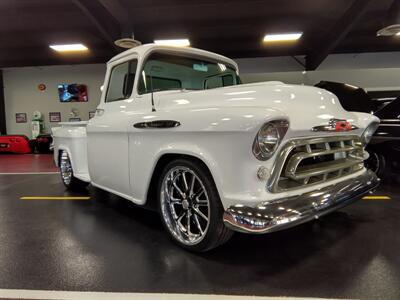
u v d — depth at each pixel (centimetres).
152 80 272
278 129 168
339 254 207
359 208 309
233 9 802
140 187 239
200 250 206
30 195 405
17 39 1009
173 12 814
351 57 1205
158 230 262
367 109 468
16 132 1345
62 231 262
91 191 427
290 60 1223
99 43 1058
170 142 208
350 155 228
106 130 273
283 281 174
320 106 217
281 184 178
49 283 177
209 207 192
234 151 171
